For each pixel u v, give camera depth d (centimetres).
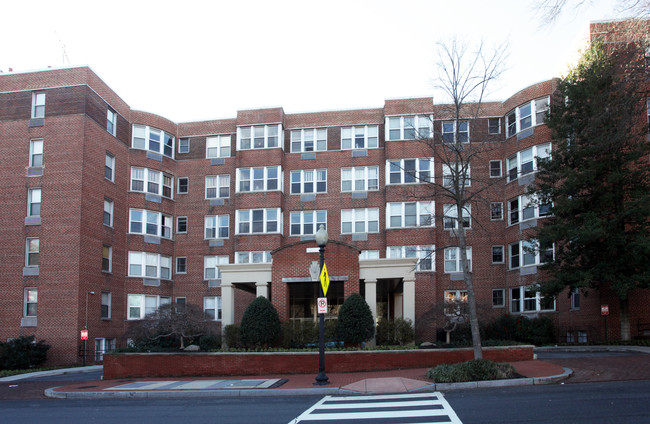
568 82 2606
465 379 1609
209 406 1396
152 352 2117
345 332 2158
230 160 3825
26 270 2984
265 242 3559
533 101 3272
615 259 2452
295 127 3781
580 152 2481
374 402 1363
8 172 3102
